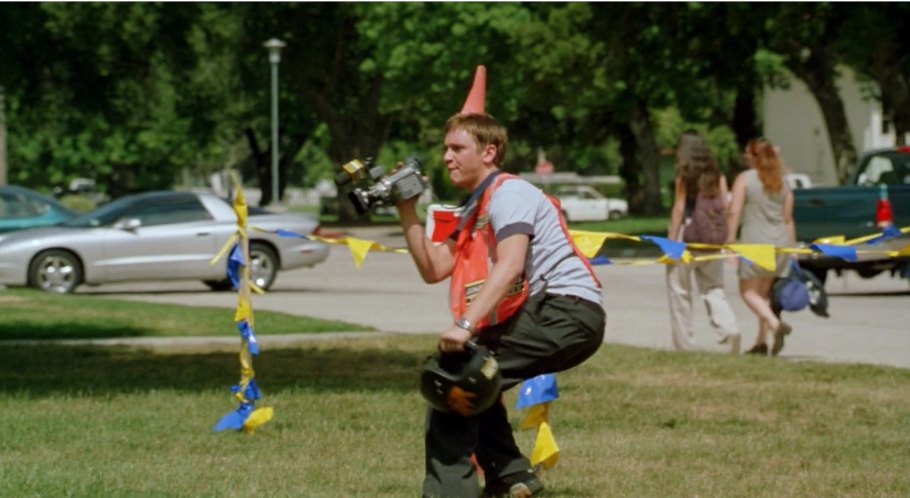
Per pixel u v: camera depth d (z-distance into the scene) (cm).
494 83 13900
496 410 1959
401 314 5500
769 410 2955
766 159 3962
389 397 3139
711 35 11700
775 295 3947
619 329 4853
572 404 3038
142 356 4078
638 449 2483
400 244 12475
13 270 6500
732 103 18962
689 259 2892
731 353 3950
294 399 3102
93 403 3050
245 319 2711
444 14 13775
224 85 18425
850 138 11719
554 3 12950
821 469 2294
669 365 3653
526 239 1775
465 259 1834
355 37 16825
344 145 17362
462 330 1733
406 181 1806
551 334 1816
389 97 14862
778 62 12675
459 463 1839
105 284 6856
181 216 6700
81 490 2034
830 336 4575
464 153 1831
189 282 7644
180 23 12988
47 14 10481
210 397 3145
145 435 2627
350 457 2394
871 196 5953
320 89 17112
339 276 7988
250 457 2394
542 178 16988
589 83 12331
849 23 9906
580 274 1845
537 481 1966
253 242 6750
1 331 4678
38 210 7288
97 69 11506
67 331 4700
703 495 2067
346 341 4388
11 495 1992
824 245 2797
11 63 10500
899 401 3053
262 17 16212
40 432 2645
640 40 12081
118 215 6669
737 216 4000
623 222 14725
